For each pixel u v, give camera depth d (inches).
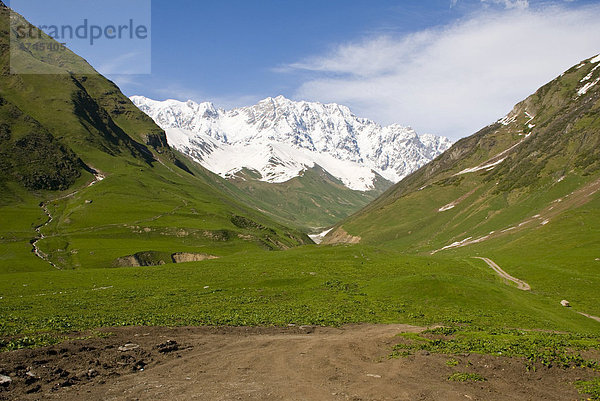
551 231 5083.7
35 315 1803.6
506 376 922.7
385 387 837.2
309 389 812.6
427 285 2564.0
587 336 1565.0
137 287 2930.6
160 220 7199.8
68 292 2753.4
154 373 891.4
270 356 1084.5
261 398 750.5
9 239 5516.7
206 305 2226.9
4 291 2812.5
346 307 2215.8
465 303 2329.0
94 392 756.6
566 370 962.7
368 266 3784.5
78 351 987.3
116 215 7145.7
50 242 5506.9
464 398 788.0
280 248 7436.0
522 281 3339.1
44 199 7564.0
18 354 902.4
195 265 4018.2
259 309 2105.1
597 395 802.8
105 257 5002.5
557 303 2593.5
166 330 1363.2
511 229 6545.3
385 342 1282.0
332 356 1097.4
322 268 3678.6
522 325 1913.1
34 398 709.9
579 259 3754.9
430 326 1764.3
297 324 1704.0
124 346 1066.7
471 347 1152.8
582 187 6939.0
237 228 7519.7
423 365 997.2
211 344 1205.1
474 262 4207.7
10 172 7687.0
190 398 738.8
